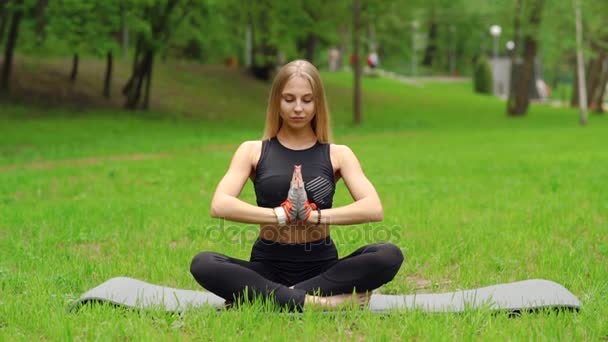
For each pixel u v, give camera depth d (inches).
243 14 1435.8
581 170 631.2
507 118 1656.0
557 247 291.6
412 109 1755.7
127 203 445.1
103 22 1136.8
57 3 1071.6
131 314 182.4
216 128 1243.2
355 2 1381.6
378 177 585.6
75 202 454.9
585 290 219.9
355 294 185.3
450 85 2568.9
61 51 1197.7
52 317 183.5
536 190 492.7
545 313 183.9
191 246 298.5
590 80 2016.5
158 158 787.4
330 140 191.8
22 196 500.4
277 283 187.6
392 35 2598.4
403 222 360.2
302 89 185.3
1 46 1378.0
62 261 269.9
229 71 1787.6
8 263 270.2
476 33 3041.3
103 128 1116.5
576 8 1471.5
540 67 2578.7
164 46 1288.1
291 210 178.1
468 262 262.7
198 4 1254.3
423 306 189.8
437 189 500.7
